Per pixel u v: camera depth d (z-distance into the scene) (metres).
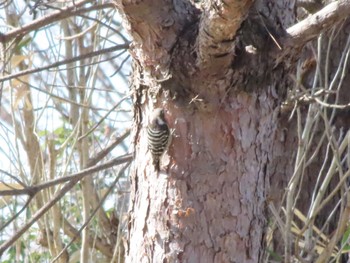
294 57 3.94
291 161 4.91
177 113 3.91
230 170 3.92
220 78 3.86
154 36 3.88
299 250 4.71
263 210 3.99
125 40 4.37
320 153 4.91
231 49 3.77
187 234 3.92
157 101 3.93
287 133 4.91
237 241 3.92
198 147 3.91
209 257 3.91
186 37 3.86
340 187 4.65
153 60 3.91
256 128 3.93
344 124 4.93
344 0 3.83
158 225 3.95
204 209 3.92
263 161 3.97
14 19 5.05
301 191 4.92
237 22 3.68
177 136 3.91
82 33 4.77
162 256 3.93
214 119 3.90
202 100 3.88
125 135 4.64
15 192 4.16
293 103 4.58
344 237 4.63
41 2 4.29
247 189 3.93
